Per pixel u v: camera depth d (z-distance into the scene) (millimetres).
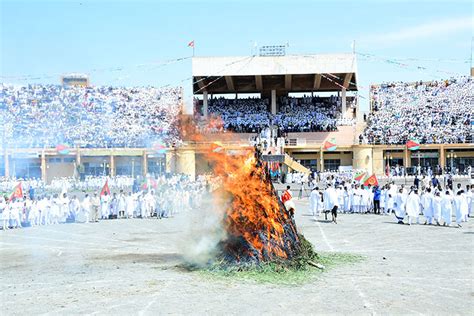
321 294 14336
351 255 20094
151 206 37281
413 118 74438
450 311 12797
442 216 30500
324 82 79000
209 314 12633
